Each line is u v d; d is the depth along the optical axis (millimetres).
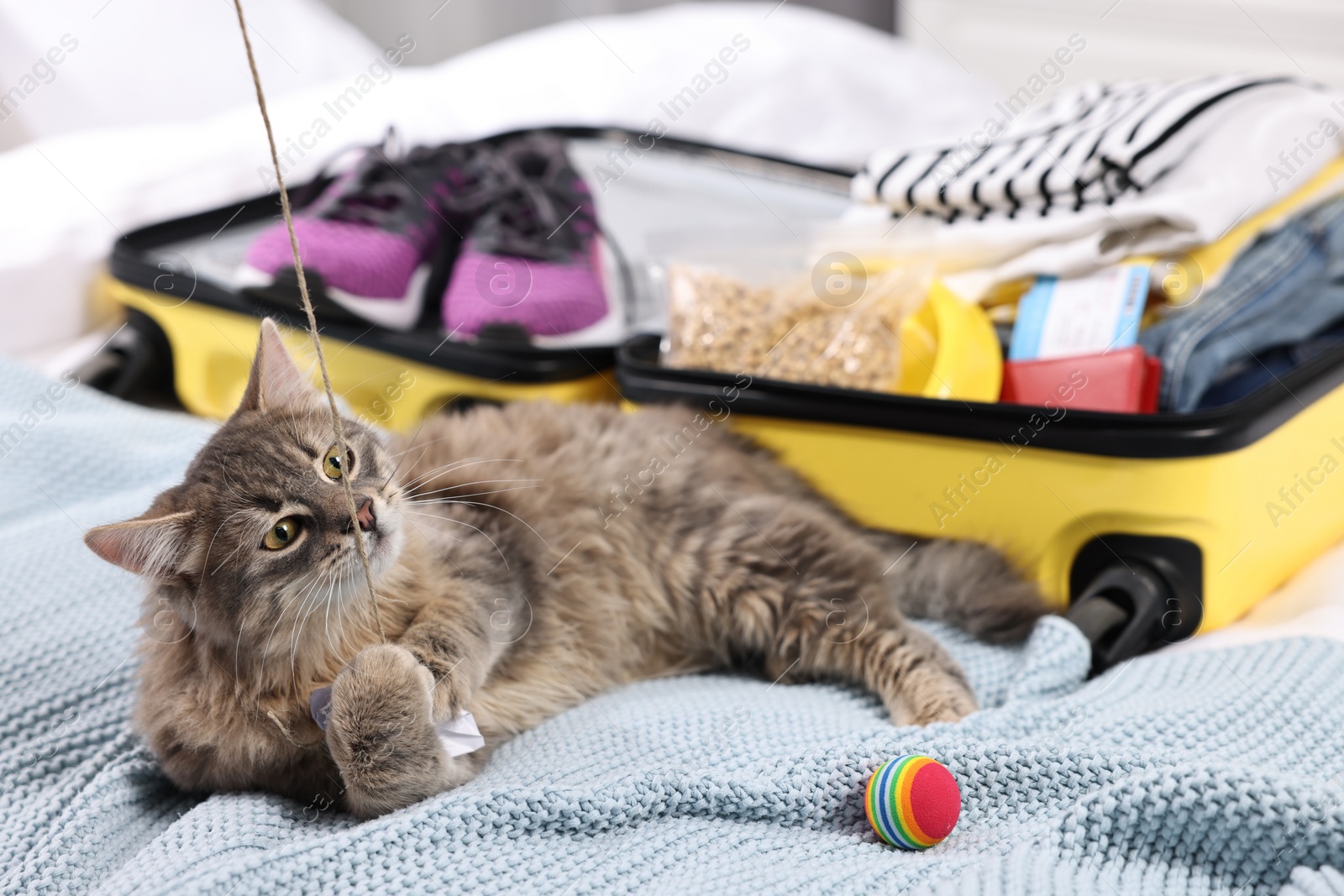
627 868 978
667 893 931
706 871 973
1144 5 3223
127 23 2395
